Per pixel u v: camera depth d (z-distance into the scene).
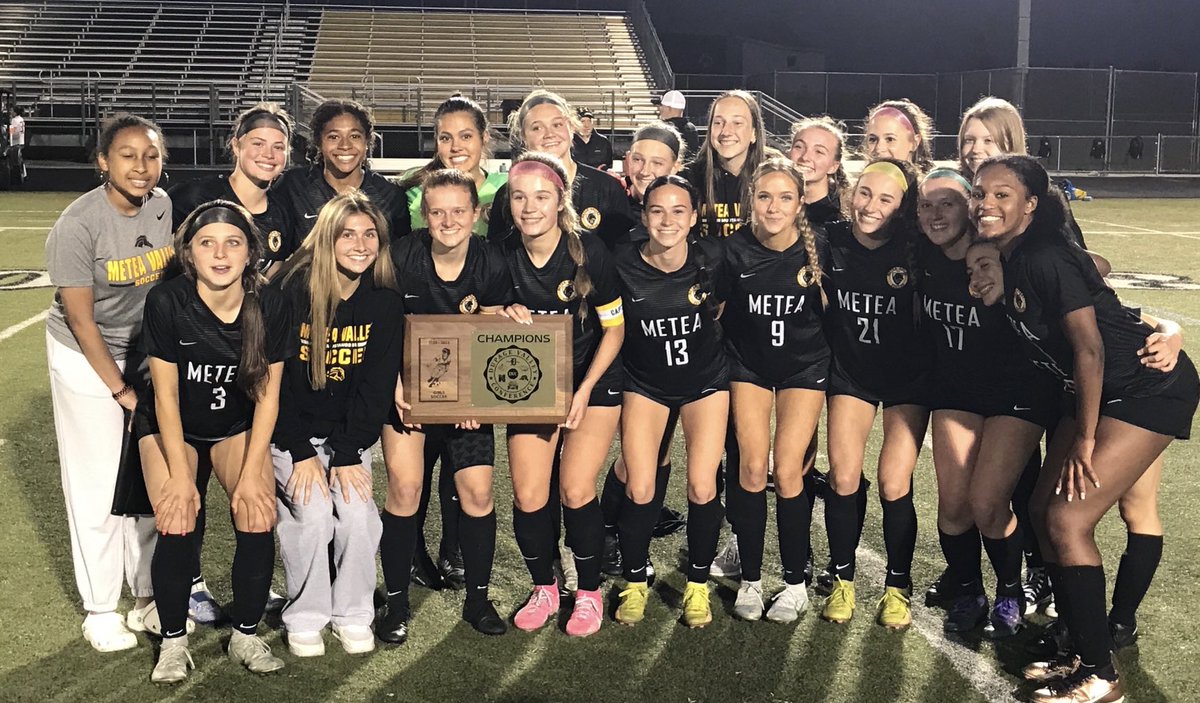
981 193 3.05
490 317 3.36
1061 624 3.33
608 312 3.47
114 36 24.66
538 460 3.49
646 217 3.37
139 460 3.24
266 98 22.45
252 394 3.12
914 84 23.92
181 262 3.00
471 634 3.53
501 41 25.64
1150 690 3.17
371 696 3.11
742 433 3.66
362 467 3.40
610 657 3.37
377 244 3.21
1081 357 2.95
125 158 3.19
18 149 19.78
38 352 7.66
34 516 4.52
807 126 4.21
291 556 3.30
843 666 3.32
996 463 3.40
